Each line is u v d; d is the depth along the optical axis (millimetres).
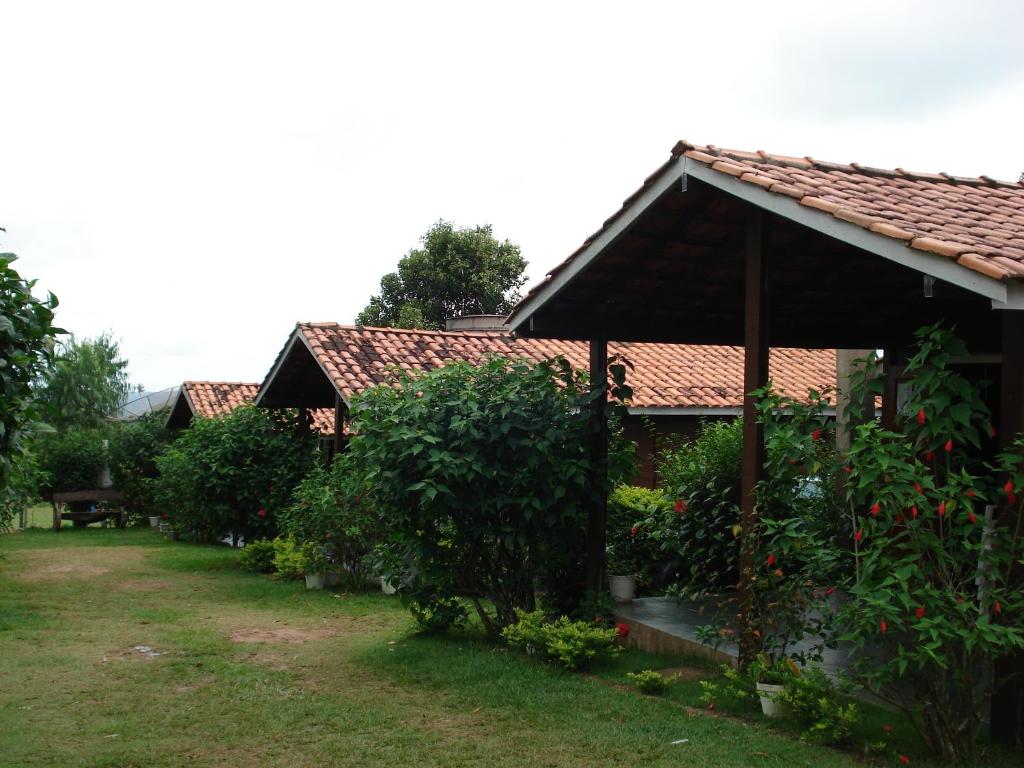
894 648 4992
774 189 5812
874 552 4855
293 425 17688
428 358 15414
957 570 4793
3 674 7676
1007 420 5109
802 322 9648
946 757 4969
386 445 8125
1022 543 4715
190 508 17875
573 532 8641
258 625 10062
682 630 7824
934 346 4914
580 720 6074
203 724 6215
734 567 9766
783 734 5648
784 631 6367
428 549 8461
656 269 7902
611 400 8812
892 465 4797
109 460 26406
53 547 19094
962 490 4785
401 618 10445
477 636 8867
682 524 9930
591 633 7492
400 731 5980
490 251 33781
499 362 8695
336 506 12422
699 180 6379
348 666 7855
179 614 10750
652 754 5367
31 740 5887
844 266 7723
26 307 4457
